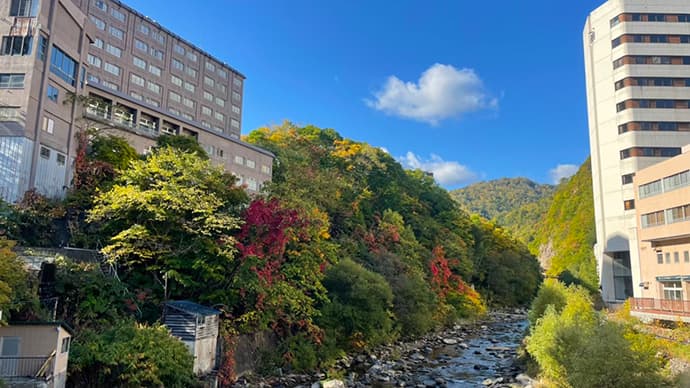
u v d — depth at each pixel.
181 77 76.38
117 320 20.77
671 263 38.59
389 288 37.88
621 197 59.56
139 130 44.12
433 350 40.00
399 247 53.84
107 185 28.95
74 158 35.66
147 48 70.94
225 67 85.19
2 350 16.44
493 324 59.34
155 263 24.84
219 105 83.12
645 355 18.56
